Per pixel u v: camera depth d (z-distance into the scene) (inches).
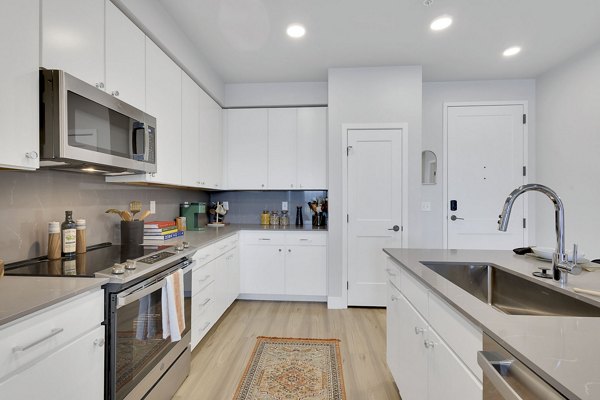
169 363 69.7
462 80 146.3
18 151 45.6
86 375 45.5
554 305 48.3
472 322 34.3
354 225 132.8
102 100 60.0
